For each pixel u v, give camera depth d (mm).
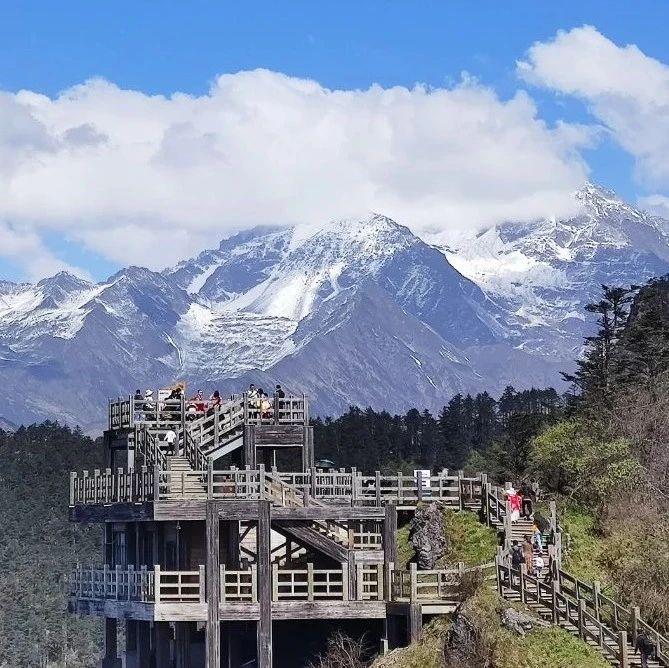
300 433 97562
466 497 93062
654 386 110062
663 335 126688
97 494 92812
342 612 85000
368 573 86938
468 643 76375
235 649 95312
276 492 88375
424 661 77938
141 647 99062
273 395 97875
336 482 96062
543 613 77125
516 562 82188
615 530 90562
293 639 94188
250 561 92062
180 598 84938
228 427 96750
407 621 83312
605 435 102312
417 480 92938
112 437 100125
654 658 74250
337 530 94750
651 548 87062
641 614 80375
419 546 89938
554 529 86000
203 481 87750
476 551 88125
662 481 97188
